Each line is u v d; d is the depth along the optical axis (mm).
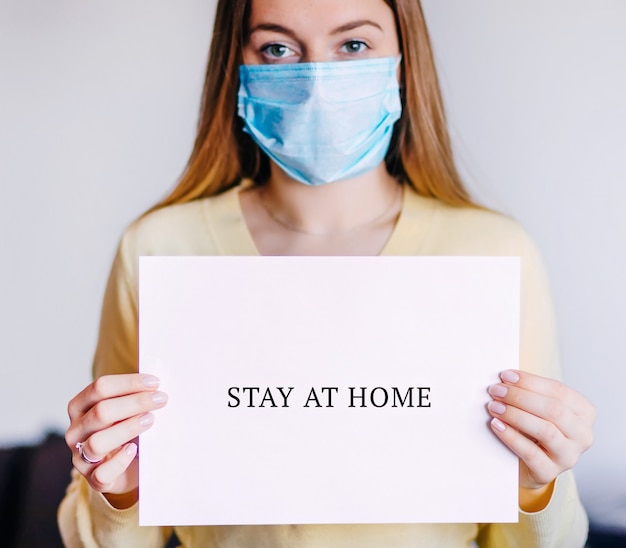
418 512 802
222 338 799
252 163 1087
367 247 1010
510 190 1248
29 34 1262
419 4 993
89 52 1265
